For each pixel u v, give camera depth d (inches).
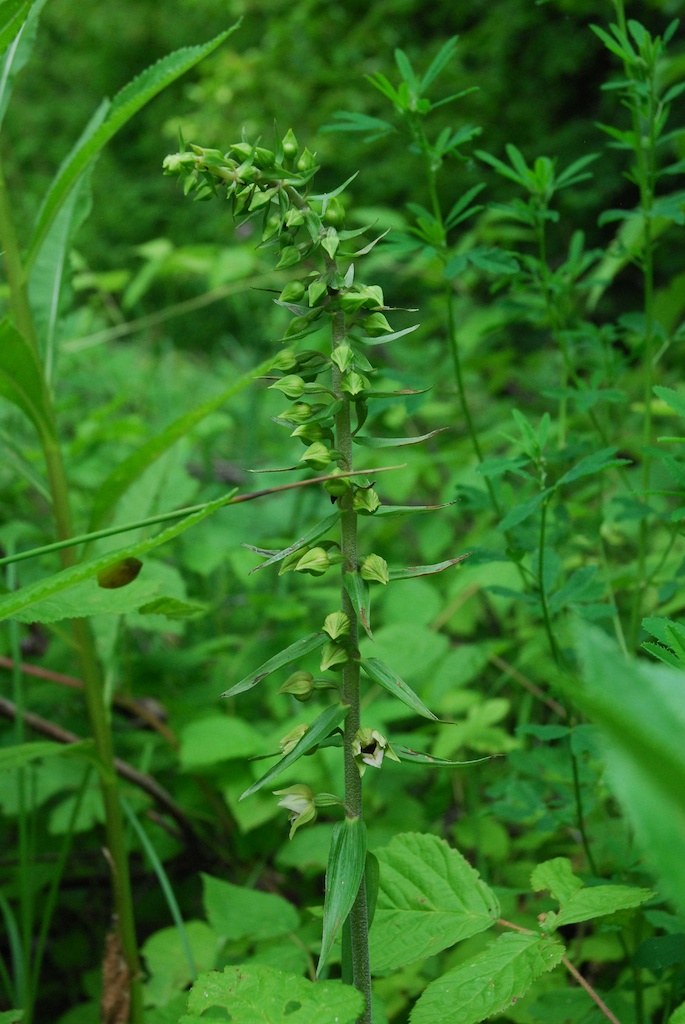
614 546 42.8
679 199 30.8
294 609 42.0
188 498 43.6
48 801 41.7
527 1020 28.2
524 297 39.4
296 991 21.6
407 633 39.4
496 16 159.2
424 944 24.3
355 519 22.0
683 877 12.8
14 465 30.2
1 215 29.6
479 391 67.4
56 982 38.6
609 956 30.6
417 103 30.8
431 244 31.9
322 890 38.7
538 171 33.0
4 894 37.0
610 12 136.5
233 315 138.3
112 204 197.8
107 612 25.4
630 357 34.2
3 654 43.4
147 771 41.8
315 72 168.7
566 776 30.7
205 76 169.0
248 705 43.3
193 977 30.3
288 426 22.4
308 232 22.3
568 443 33.6
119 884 30.0
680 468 24.5
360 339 22.2
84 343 64.6
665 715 14.4
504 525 25.7
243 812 35.8
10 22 26.6
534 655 39.2
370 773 38.3
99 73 219.5
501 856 36.2
